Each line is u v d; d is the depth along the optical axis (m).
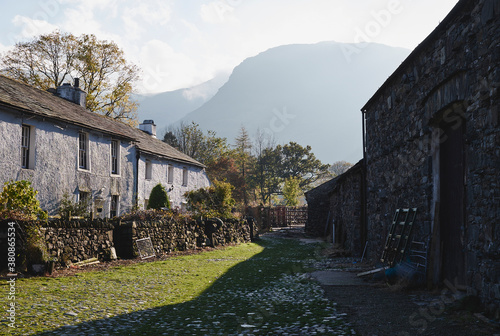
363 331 5.12
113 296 8.05
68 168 18.89
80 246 12.32
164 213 19.33
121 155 23.39
